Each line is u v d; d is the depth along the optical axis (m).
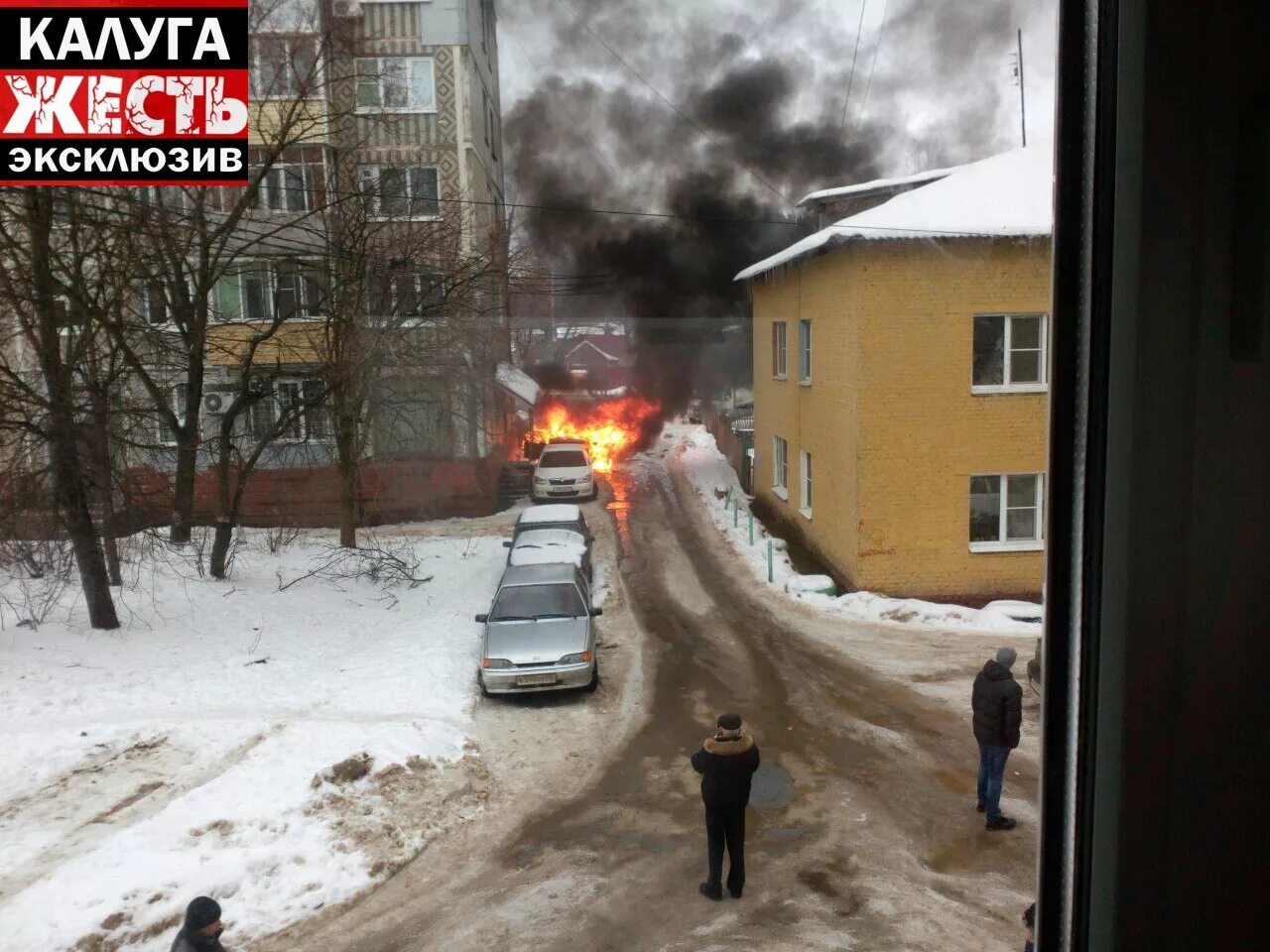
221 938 5.48
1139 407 0.84
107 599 11.25
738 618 12.88
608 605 13.57
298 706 9.19
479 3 13.56
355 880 6.18
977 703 6.73
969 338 12.68
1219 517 0.84
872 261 12.55
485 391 18.84
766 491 20.03
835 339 13.98
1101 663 0.89
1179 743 0.86
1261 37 0.79
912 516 13.05
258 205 13.76
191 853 6.29
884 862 6.26
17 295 10.45
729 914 5.64
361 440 15.85
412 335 14.84
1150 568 0.86
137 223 11.06
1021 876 6.03
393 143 14.09
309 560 15.76
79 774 7.50
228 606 12.63
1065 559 0.94
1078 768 0.92
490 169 15.58
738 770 5.77
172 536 13.71
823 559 15.27
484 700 9.77
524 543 14.16
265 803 6.97
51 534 12.18
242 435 15.12
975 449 12.91
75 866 6.02
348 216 13.91
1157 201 0.82
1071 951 0.93
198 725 8.46
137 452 13.36
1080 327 0.90
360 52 12.76
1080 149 0.89
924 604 12.71
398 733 8.36
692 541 17.69
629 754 8.35
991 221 12.11
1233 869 0.87
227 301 17.03
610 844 6.68
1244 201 0.79
